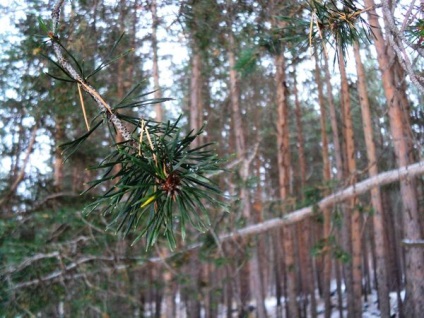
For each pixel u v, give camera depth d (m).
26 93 5.39
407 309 8.58
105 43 5.25
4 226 6.04
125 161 1.16
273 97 12.25
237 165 7.82
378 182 6.34
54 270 6.42
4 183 7.26
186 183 1.14
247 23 4.79
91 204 1.15
